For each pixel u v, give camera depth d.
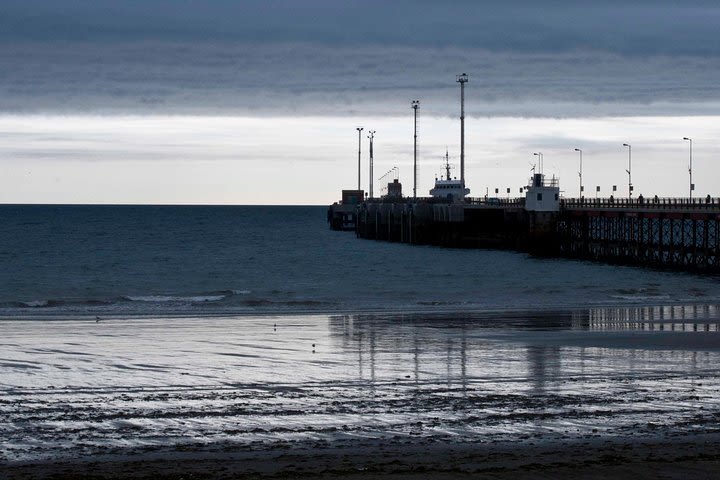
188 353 41.62
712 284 83.69
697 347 43.34
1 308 64.25
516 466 21.27
